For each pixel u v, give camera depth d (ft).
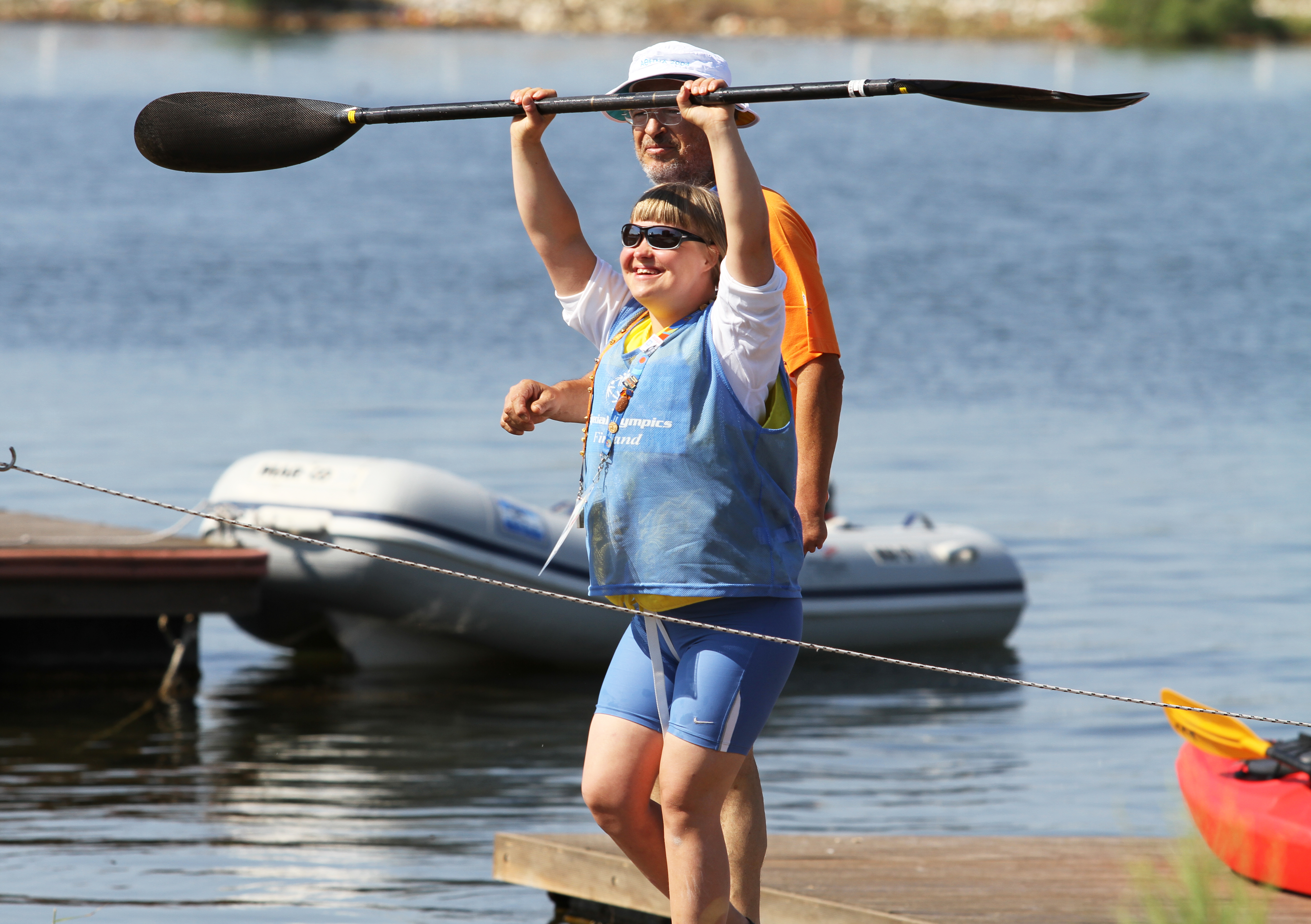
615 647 114.01
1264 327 261.85
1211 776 64.59
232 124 48.98
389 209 382.83
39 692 105.50
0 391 191.72
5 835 74.95
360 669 112.78
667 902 62.03
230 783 84.94
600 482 43.32
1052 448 178.60
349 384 202.18
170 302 256.93
